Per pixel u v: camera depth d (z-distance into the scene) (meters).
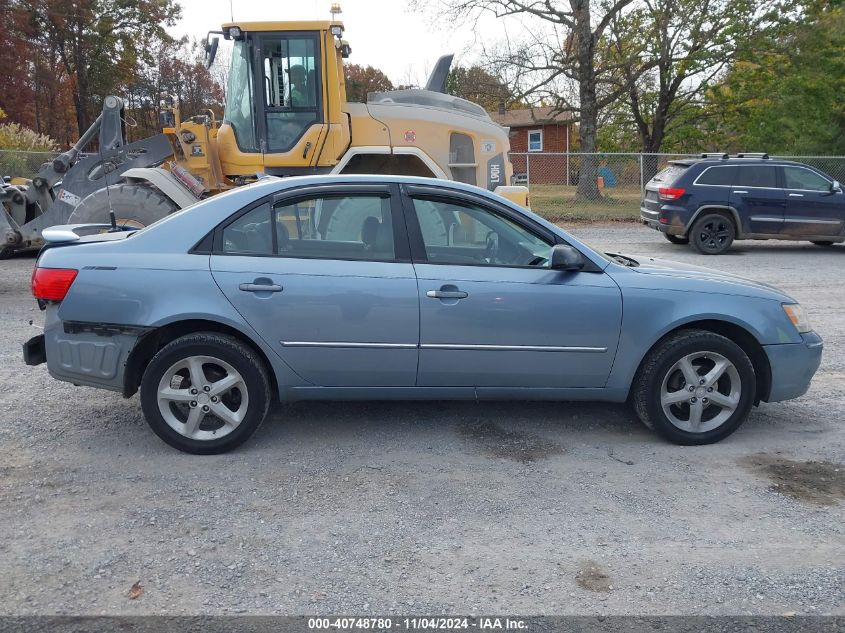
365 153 10.62
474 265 4.66
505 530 3.70
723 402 4.80
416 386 4.70
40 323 4.70
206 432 4.56
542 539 3.62
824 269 12.44
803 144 27.48
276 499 3.99
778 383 4.88
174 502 3.93
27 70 38.53
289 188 4.64
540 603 3.09
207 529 3.65
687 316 4.70
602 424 5.22
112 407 5.41
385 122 10.70
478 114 11.42
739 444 4.88
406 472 4.37
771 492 4.16
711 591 3.19
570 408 5.54
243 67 10.27
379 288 4.51
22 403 5.46
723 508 3.96
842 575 3.32
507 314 4.59
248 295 4.44
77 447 4.66
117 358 4.47
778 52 26.42
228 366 4.46
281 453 4.61
